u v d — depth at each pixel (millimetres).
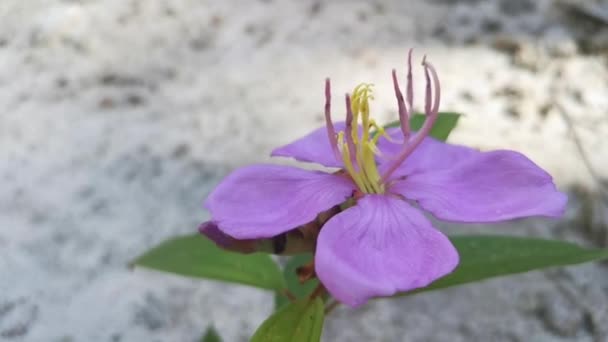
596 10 239
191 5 261
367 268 88
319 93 220
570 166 193
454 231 182
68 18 256
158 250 121
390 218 97
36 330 165
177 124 214
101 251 181
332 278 83
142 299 170
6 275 176
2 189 198
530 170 100
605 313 163
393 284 85
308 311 100
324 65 230
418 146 112
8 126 218
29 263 179
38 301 170
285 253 98
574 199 186
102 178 199
